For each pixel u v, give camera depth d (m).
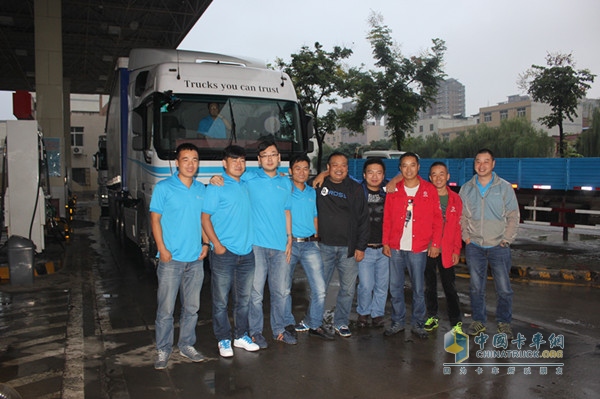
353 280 5.23
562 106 19.84
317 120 22.78
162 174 7.01
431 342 5.15
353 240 5.11
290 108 7.95
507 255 5.21
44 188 11.02
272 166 4.86
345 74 22.31
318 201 5.16
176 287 4.45
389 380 4.24
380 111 22.62
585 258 9.17
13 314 6.07
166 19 22.28
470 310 6.34
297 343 5.11
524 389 4.07
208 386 4.11
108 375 4.33
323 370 4.44
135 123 7.65
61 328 5.56
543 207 10.41
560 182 10.16
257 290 4.95
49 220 11.20
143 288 7.53
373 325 5.68
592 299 6.84
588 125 30.91
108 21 22.33
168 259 4.37
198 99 7.32
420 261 5.21
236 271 4.79
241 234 4.65
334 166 5.04
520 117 39.19
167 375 4.33
